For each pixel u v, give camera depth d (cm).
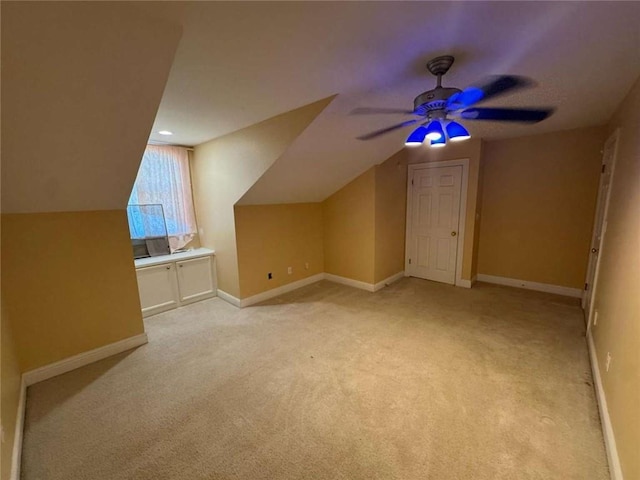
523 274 412
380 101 238
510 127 336
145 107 175
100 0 115
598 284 264
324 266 481
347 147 315
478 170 395
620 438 144
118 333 269
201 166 387
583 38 149
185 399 208
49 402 207
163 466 157
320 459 159
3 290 210
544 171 378
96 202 242
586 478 145
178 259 366
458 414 187
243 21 131
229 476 150
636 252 158
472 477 146
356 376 228
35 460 161
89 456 164
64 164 192
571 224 368
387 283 448
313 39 147
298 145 275
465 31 143
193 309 367
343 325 316
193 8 121
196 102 229
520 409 190
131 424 186
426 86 211
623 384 151
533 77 195
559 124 329
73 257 242
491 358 247
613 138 265
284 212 410
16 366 210
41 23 118
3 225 211
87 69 141
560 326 300
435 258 452
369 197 403
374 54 164
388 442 168
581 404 192
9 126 153
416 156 446
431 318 327
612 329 190
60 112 157
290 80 195
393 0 118
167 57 149
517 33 143
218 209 376
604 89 216
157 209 374
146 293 343
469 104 222
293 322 327
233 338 294
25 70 131
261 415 191
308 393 211
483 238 438
